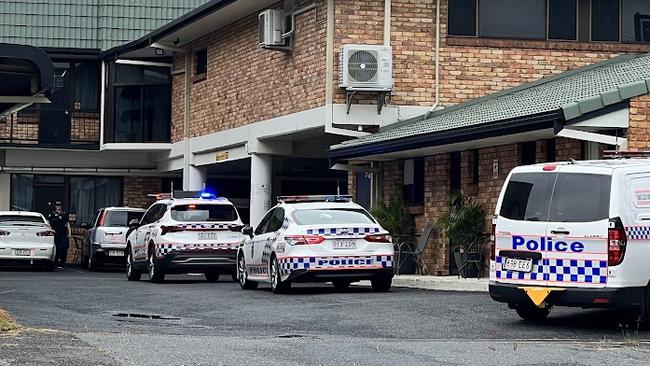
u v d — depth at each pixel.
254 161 30.19
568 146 20.73
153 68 37.56
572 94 20.52
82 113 39.16
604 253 13.59
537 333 13.58
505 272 14.40
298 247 19.67
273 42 27.61
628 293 13.58
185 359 10.60
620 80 20.39
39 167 39.53
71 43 38.19
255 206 30.14
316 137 29.33
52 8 38.28
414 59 26.28
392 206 24.89
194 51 34.88
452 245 24.02
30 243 32.62
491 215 22.66
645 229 13.76
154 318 15.91
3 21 38.06
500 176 22.45
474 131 20.61
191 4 38.41
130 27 38.12
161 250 24.75
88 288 22.45
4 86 21.19
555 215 13.98
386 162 26.67
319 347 11.72
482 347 11.91
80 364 10.05
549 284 13.96
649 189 13.89
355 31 26.00
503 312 15.90
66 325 14.28
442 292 19.97
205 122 33.81
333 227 19.78
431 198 24.70
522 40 26.83
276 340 12.41
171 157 36.84
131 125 37.84
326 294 19.89
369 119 25.89
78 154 39.62
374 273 19.83
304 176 37.75
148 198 40.38
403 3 26.25
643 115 18.62
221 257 24.95
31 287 22.72
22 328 12.79
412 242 24.80
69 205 40.19
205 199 25.44
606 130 19.42
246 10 29.77
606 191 13.70
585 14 27.08
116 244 33.47
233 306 17.64
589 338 13.09
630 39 27.28
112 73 37.66
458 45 26.53
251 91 30.31
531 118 18.92
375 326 14.41
